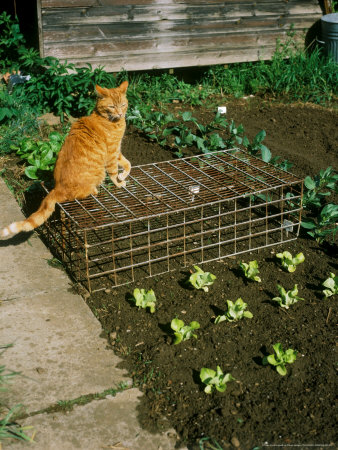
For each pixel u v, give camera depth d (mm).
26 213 2400
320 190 2639
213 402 1562
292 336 1799
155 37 3848
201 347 1743
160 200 2246
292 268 2100
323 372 1672
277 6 4176
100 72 3471
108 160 2229
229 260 2172
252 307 1922
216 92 3994
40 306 1871
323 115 3609
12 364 1639
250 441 1461
